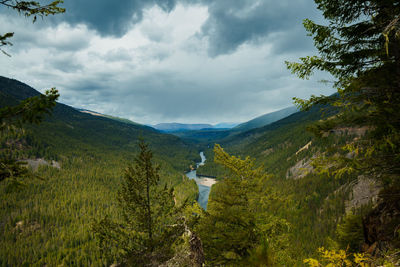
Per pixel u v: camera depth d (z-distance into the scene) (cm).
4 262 9012
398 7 594
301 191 10019
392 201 738
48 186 16025
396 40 611
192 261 882
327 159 659
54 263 8531
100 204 14112
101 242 1311
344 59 711
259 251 452
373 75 631
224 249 1280
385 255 550
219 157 1574
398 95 620
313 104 728
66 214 12750
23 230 11350
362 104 650
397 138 572
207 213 1443
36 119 431
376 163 616
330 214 7100
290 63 780
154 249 1175
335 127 688
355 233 1312
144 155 1399
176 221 1362
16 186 402
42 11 487
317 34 763
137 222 1377
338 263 497
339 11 732
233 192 1432
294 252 1249
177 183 16338
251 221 1377
